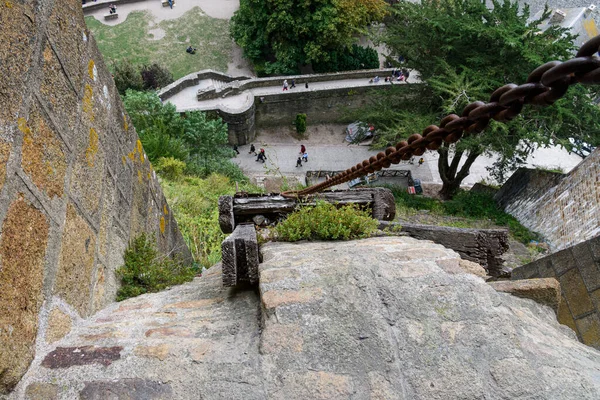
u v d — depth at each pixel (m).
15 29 1.88
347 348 1.58
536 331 1.78
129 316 2.34
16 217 1.77
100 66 3.08
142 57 21.92
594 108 11.27
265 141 19.45
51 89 2.21
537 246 11.58
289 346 1.61
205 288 2.79
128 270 3.14
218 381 1.56
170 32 22.86
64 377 1.68
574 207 10.63
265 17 18.11
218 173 12.96
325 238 3.11
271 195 3.73
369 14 19.08
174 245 5.04
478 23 12.30
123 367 1.68
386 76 19.11
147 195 4.05
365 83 18.86
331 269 2.00
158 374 1.63
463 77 11.73
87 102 2.72
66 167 2.32
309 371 1.53
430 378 1.48
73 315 2.20
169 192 8.63
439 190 17.12
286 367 1.55
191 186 10.28
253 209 3.69
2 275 1.64
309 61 18.88
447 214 13.55
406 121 13.20
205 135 13.94
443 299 1.75
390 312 1.70
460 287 1.82
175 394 1.55
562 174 11.37
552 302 2.11
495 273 3.25
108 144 3.07
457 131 1.38
